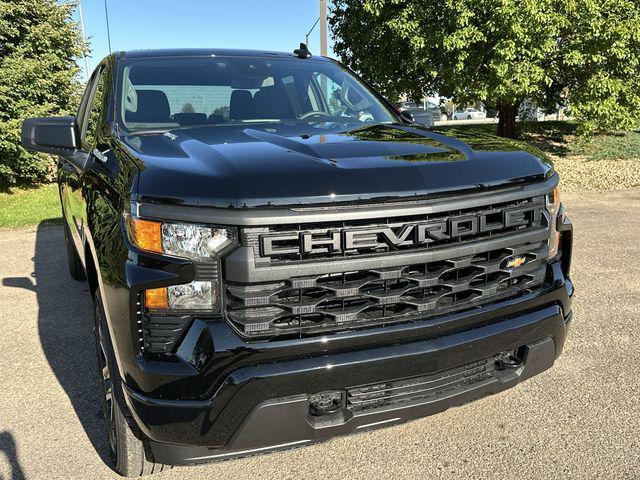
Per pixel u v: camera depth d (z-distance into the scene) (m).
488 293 2.28
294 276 1.92
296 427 1.98
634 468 2.48
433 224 2.06
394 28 12.12
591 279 5.12
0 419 3.02
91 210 2.47
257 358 1.91
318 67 3.91
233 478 2.51
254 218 1.86
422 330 2.10
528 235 2.34
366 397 2.09
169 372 1.89
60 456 2.67
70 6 12.18
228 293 1.92
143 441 2.12
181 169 2.02
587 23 11.49
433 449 2.69
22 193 12.06
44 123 2.98
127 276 1.94
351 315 2.02
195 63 3.53
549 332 2.43
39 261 6.57
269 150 2.21
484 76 12.36
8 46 11.16
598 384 3.23
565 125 20.09
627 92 12.45
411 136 2.60
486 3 11.23
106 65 3.62
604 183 11.15
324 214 1.92
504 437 2.76
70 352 3.91
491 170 2.25
